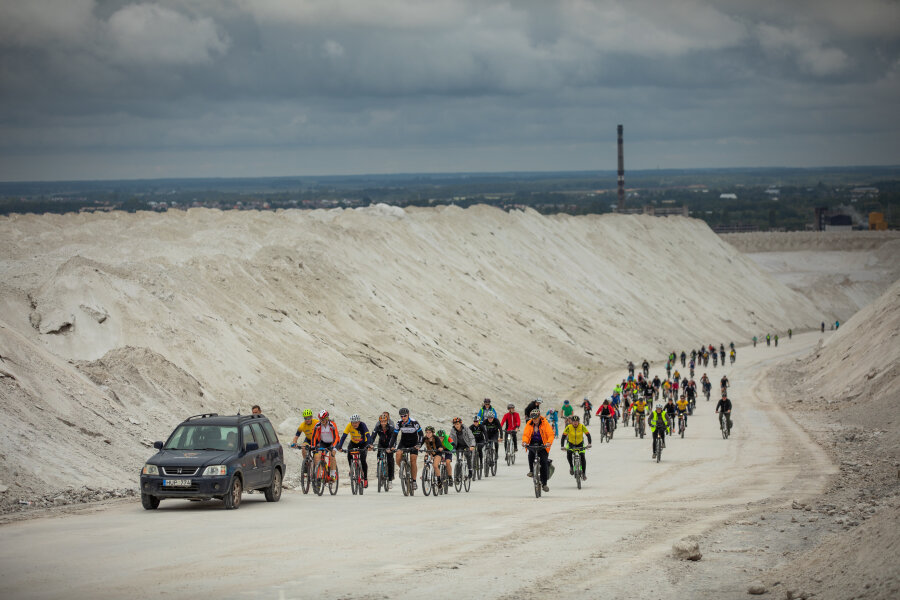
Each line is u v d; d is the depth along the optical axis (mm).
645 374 114938
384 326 86688
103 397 41531
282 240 93000
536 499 32594
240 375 58781
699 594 16516
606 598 16188
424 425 66750
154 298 59562
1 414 33125
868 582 15422
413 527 24422
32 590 16328
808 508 27766
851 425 62469
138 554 19875
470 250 141000
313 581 17219
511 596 16234
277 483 32281
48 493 30312
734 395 95688
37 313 52406
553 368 112688
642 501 31562
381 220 126188
